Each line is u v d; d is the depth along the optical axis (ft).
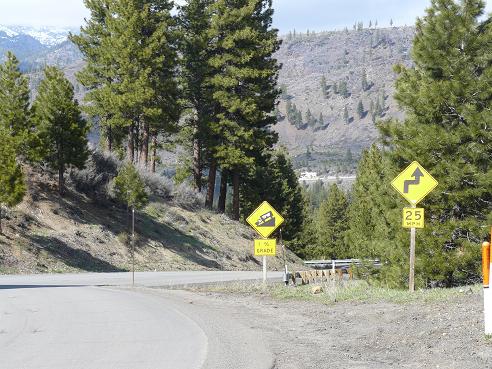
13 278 91.50
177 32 165.37
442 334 31.01
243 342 32.27
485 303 29.35
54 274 101.55
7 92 129.08
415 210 50.49
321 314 42.96
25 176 133.49
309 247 294.66
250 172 192.03
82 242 123.03
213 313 45.91
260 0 168.86
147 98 154.61
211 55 170.30
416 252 64.59
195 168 180.96
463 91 64.39
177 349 30.58
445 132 64.44
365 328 35.53
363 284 76.18
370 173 122.21
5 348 31.32
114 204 148.15
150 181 167.43
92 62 178.50
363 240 101.86
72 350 30.63
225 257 153.17
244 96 164.76
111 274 105.19
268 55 167.73
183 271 123.44
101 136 203.10
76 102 133.80
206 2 170.40
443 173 64.34
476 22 67.05
